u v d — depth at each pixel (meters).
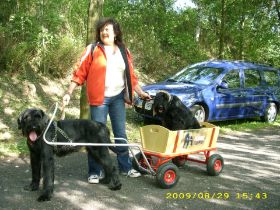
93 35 4.06
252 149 4.81
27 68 6.16
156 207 2.74
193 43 9.16
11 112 4.99
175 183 3.16
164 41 9.48
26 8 6.28
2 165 3.49
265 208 2.84
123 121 3.26
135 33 8.62
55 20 6.39
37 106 5.43
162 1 9.79
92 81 3.08
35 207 2.62
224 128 6.04
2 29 5.72
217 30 9.45
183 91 5.46
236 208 2.80
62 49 6.38
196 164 3.89
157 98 3.62
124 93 3.22
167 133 3.12
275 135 5.88
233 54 9.41
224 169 3.79
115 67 3.12
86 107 4.14
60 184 3.09
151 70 8.43
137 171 3.38
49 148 2.77
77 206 2.68
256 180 3.50
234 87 6.12
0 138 4.23
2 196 2.78
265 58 9.64
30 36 6.03
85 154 4.02
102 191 2.99
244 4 8.65
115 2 8.84
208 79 5.91
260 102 6.58
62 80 6.50
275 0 8.79
